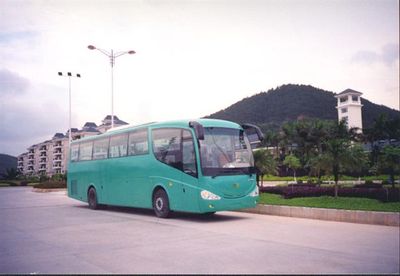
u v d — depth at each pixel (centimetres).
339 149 1548
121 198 1559
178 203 1243
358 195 1517
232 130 1278
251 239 869
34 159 14000
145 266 638
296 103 14075
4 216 1488
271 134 5719
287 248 762
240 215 1376
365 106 11538
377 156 2431
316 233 941
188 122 1245
